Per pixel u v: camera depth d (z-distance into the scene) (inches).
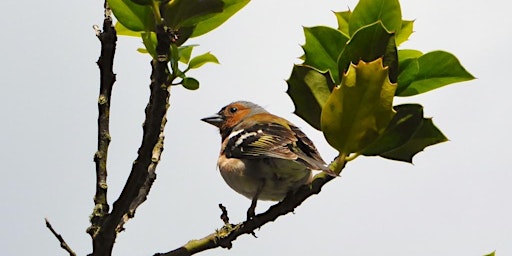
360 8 243.0
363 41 230.2
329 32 244.8
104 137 211.2
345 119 233.1
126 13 217.2
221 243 243.3
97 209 207.0
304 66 243.4
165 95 189.8
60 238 212.2
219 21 231.0
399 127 237.5
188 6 208.4
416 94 242.5
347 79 227.1
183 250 245.3
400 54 259.6
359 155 242.2
